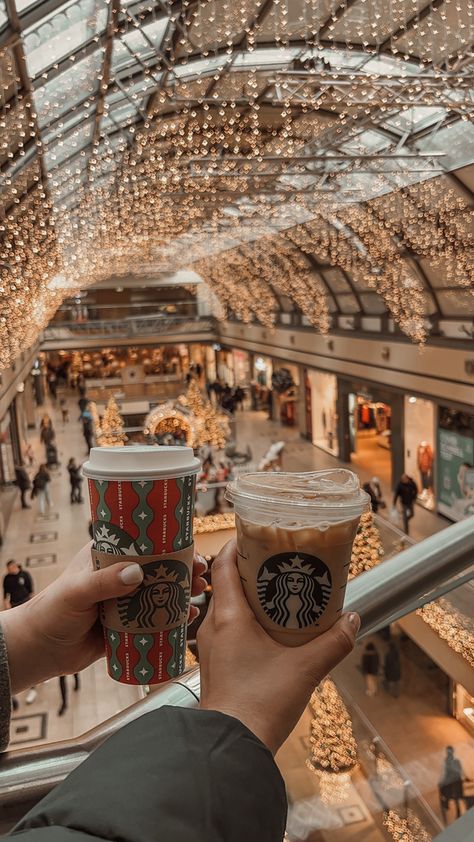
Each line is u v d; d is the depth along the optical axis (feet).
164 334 126.72
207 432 68.23
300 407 86.63
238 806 1.77
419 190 45.16
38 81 27.27
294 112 40.52
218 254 92.63
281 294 87.66
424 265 51.70
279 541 2.29
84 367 145.59
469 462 49.52
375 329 63.82
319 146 46.44
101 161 43.50
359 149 47.01
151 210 58.80
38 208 46.52
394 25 28.40
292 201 54.60
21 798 2.70
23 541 51.03
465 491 50.19
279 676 2.25
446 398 50.65
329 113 40.63
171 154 45.42
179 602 2.85
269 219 65.87
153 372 148.87
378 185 47.57
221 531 26.22
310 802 3.97
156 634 2.82
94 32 25.26
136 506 2.67
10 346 55.31
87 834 1.58
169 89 33.53
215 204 57.00
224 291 112.16
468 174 40.83
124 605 2.79
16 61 24.58
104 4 22.91
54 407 121.49
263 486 2.51
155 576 2.76
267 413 108.27
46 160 39.52
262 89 35.55
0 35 22.30
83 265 83.66
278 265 79.92
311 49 30.91
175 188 51.47
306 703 2.28
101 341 123.54
